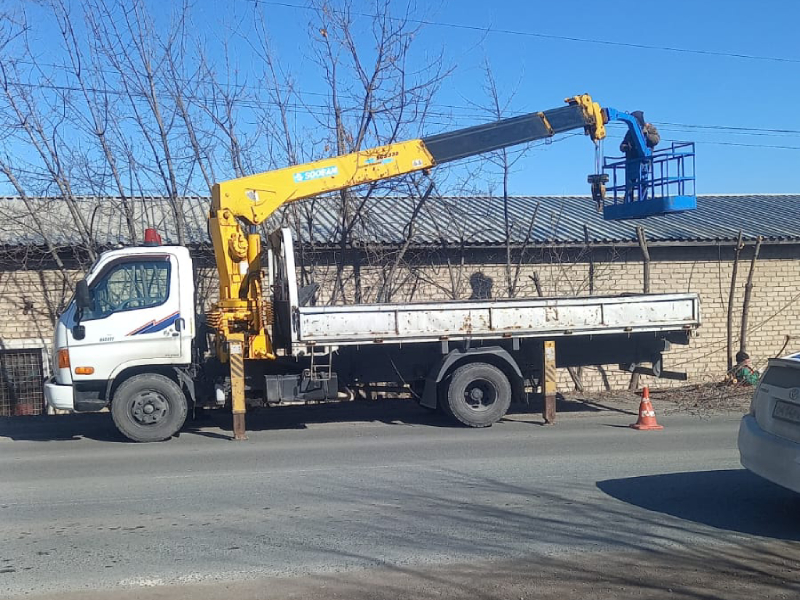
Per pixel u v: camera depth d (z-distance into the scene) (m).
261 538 5.91
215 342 11.10
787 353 17.33
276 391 10.76
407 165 11.55
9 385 14.78
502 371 11.55
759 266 17.28
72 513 6.73
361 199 16.00
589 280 16.61
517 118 11.87
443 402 11.30
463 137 11.70
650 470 8.20
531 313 11.28
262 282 11.38
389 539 5.85
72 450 9.88
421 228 16.91
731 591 4.82
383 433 10.90
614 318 11.49
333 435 10.77
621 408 13.28
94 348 10.23
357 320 10.70
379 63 15.35
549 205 20.11
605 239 16.33
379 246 15.58
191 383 10.64
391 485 7.62
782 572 5.16
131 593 4.83
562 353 11.93
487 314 11.15
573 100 12.06
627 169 12.63
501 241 15.94
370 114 15.44
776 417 6.31
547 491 7.30
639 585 4.91
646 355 12.08
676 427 11.12
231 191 10.79
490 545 5.70
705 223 18.33
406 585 4.91
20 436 11.14
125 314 10.33
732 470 8.17
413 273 16.06
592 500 6.97
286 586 4.92
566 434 10.60
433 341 11.03
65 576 5.14
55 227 15.48
